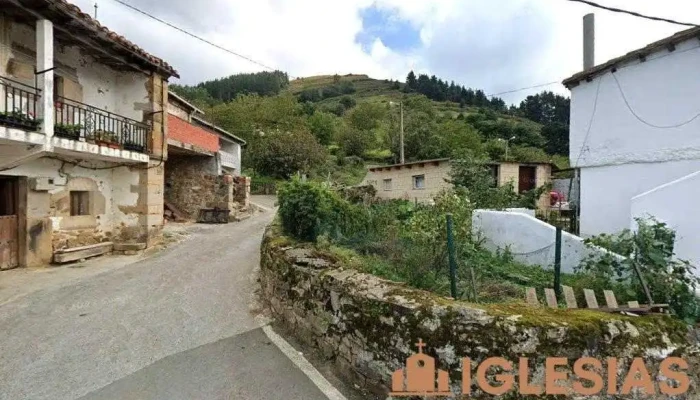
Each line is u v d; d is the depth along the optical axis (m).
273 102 43.78
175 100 14.80
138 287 6.93
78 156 8.53
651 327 3.59
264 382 4.03
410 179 18.45
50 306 5.91
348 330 4.17
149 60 9.48
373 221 7.18
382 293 3.96
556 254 4.55
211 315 5.74
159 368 4.23
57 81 8.36
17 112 6.32
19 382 3.87
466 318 3.43
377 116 48.19
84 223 9.26
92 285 6.99
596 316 3.53
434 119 43.38
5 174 7.40
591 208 9.09
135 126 9.66
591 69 8.78
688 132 7.23
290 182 7.05
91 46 8.23
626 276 4.52
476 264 5.27
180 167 15.91
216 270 8.11
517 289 4.61
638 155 8.04
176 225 13.98
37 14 6.73
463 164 13.70
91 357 4.41
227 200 15.41
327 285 4.58
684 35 7.03
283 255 5.69
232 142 22.83
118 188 10.11
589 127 9.06
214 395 3.77
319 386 4.00
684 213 5.87
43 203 8.27
